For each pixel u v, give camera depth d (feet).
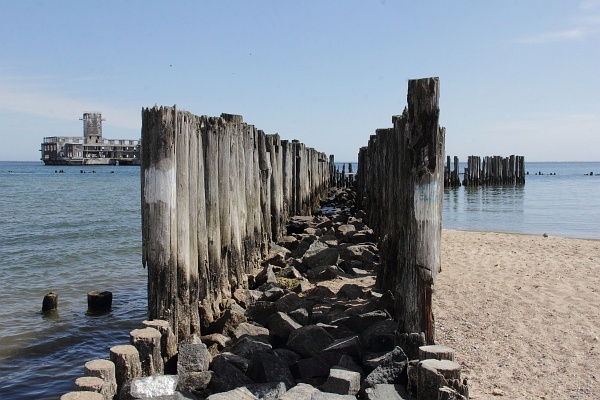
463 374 22.00
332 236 50.96
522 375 21.95
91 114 412.98
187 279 24.88
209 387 21.26
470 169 166.50
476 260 46.29
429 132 21.43
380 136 49.65
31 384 24.72
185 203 24.76
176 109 23.75
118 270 49.24
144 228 23.77
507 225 79.15
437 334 26.61
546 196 133.59
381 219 45.68
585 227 76.64
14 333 31.50
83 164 408.67
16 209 103.55
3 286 42.60
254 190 42.19
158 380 20.27
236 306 30.19
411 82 21.61
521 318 29.09
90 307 36.17
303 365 21.88
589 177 264.31
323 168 122.01
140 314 35.55
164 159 23.34
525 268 42.65
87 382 18.66
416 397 19.21
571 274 40.22
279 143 53.21
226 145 32.58
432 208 21.56
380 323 24.35
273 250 47.06
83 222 83.41
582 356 23.84
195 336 24.02
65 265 50.93
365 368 21.38
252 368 21.81
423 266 21.62
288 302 29.43
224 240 32.35
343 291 33.04
